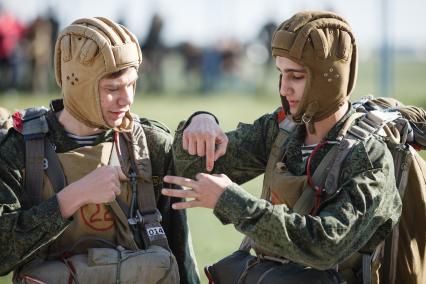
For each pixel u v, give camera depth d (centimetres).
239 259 616
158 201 653
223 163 630
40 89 3309
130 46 598
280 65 587
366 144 575
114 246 614
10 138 610
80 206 577
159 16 3600
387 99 662
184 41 3988
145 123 655
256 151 637
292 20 584
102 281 585
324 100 586
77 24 604
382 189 564
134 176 623
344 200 555
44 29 3272
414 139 634
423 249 616
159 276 592
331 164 583
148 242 616
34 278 588
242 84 3981
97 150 617
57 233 576
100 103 598
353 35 588
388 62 3047
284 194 589
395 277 616
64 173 609
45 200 604
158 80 3666
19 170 604
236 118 2448
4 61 3262
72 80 601
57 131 616
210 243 1036
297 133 609
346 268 598
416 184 607
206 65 3900
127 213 620
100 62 589
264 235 543
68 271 587
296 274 577
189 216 1216
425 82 3975
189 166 620
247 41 4119
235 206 545
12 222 574
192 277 666
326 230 543
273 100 3316
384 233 587
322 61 576
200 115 622
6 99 3033
